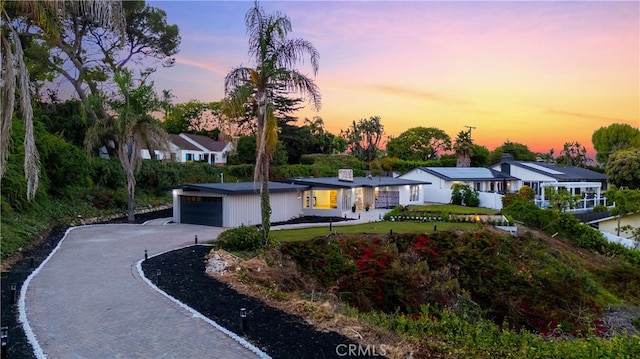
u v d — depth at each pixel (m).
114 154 33.72
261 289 10.87
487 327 8.25
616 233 30.36
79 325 8.04
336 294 14.26
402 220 25.41
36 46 29.27
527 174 42.50
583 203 34.88
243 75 15.20
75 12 7.28
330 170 48.47
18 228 16.77
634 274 21.19
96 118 32.25
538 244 22.05
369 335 7.68
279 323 8.30
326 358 6.64
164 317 8.54
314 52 15.53
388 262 16.86
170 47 38.22
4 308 8.92
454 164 56.31
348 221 25.53
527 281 17.44
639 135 73.88
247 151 46.09
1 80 6.68
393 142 73.69
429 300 14.94
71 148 26.52
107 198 28.05
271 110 15.41
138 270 12.54
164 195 34.81
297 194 28.14
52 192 24.55
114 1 6.88
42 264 13.30
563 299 16.89
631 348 6.23
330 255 16.39
